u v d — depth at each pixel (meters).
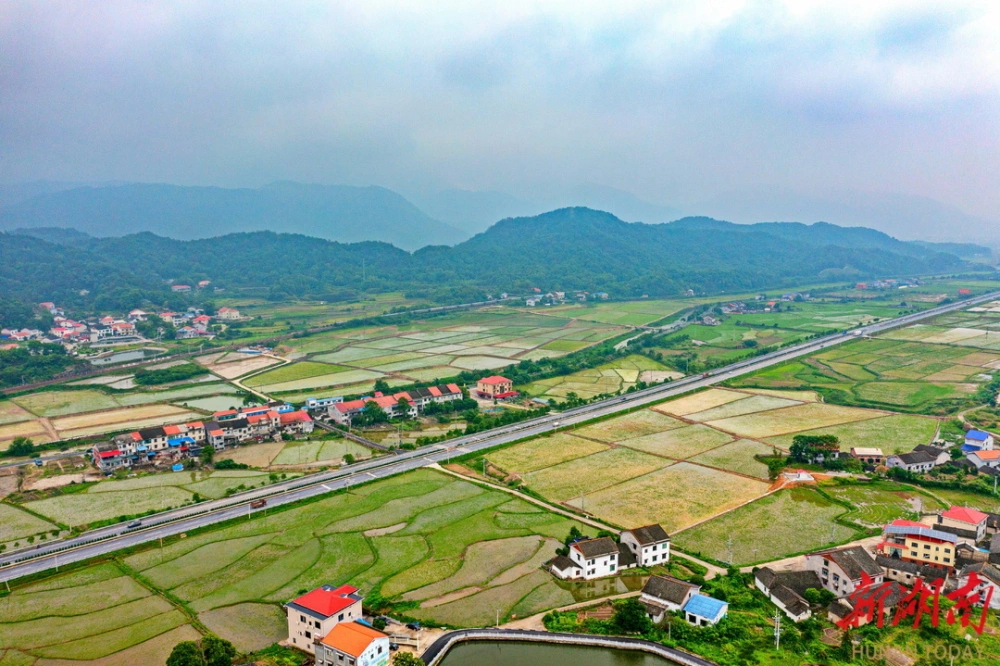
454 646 91.62
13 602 103.06
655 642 90.38
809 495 144.12
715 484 152.38
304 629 90.69
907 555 112.56
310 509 138.62
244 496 146.50
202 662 83.00
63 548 121.12
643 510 137.38
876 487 149.25
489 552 118.62
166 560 116.81
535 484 153.00
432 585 107.31
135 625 96.44
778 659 86.25
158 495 149.88
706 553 118.19
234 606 101.69
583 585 107.69
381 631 93.31
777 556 116.50
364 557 117.00
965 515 119.94
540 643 92.06
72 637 93.44
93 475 163.75
